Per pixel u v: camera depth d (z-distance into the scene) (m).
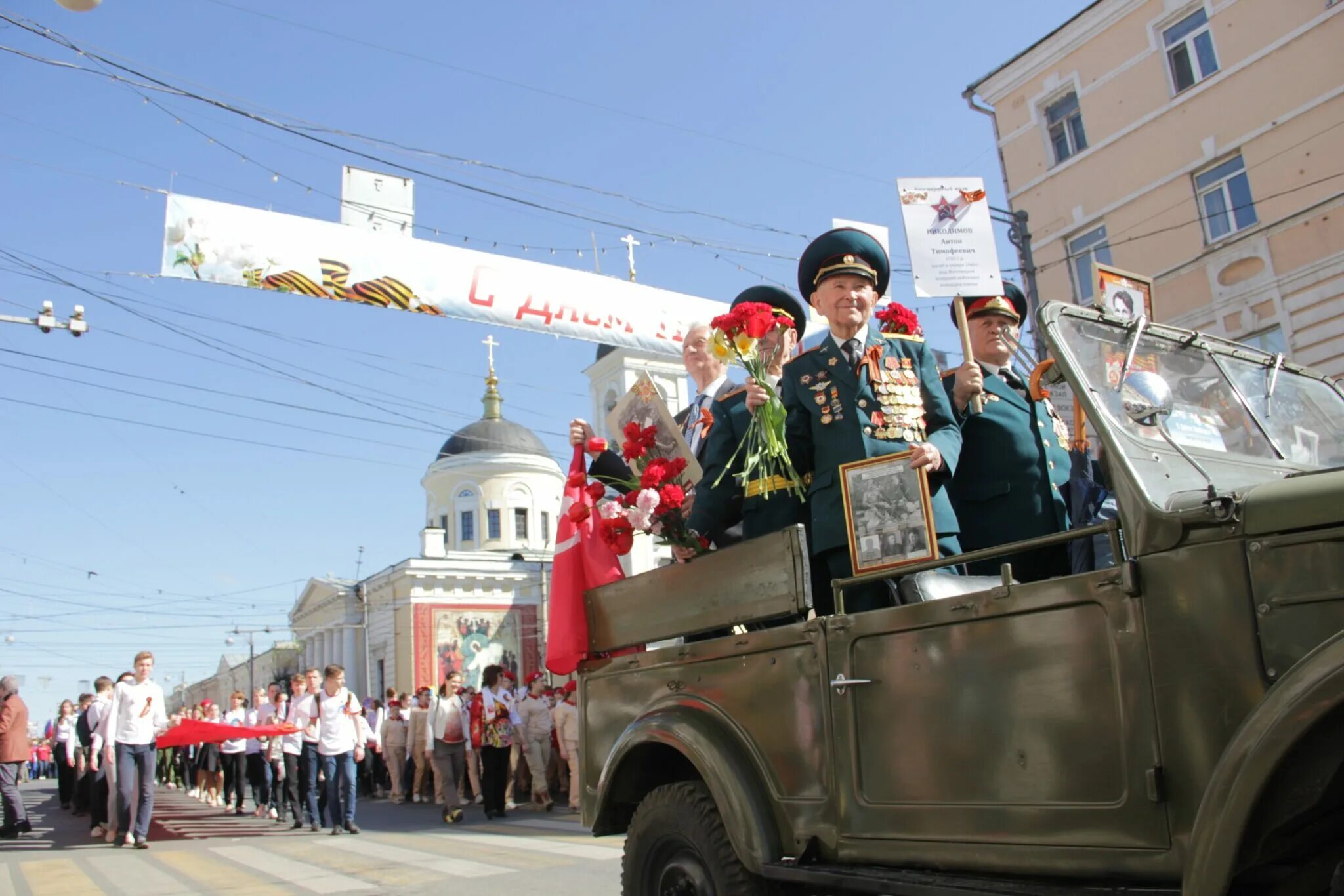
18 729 12.27
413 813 14.35
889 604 3.69
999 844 2.74
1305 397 3.62
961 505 4.47
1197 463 2.88
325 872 8.09
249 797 20.19
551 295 10.73
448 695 12.66
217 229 9.15
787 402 4.31
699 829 3.67
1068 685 2.62
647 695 4.18
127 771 10.53
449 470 49.31
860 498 3.51
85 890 7.58
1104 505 4.19
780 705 3.48
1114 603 2.54
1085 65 20.30
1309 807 2.10
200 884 7.72
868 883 2.95
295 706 12.25
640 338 11.25
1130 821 2.45
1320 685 2.05
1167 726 2.40
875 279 4.26
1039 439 4.51
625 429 4.90
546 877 7.20
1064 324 3.10
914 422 3.95
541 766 13.87
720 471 4.60
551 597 4.82
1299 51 17.11
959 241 4.32
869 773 3.12
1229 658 2.31
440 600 41.31
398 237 9.99
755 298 5.23
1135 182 19.34
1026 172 21.31
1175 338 3.36
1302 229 16.91
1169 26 19.06
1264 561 2.29
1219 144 18.06
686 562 4.04
